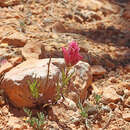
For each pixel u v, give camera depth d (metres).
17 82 3.45
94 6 6.32
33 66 3.69
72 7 6.06
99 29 5.67
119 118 3.71
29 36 4.80
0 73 3.82
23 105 3.52
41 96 3.53
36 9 5.66
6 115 3.42
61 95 3.63
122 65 4.79
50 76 3.56
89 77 4.09
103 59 4.80
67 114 3.50
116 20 6.12
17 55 4.26
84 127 3.46
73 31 5.41
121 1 6.93
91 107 3.71
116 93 4.06
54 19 5.52
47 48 4.61
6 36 4.62
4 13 5.31
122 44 5.32
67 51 3.36
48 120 3.43
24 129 3.25
